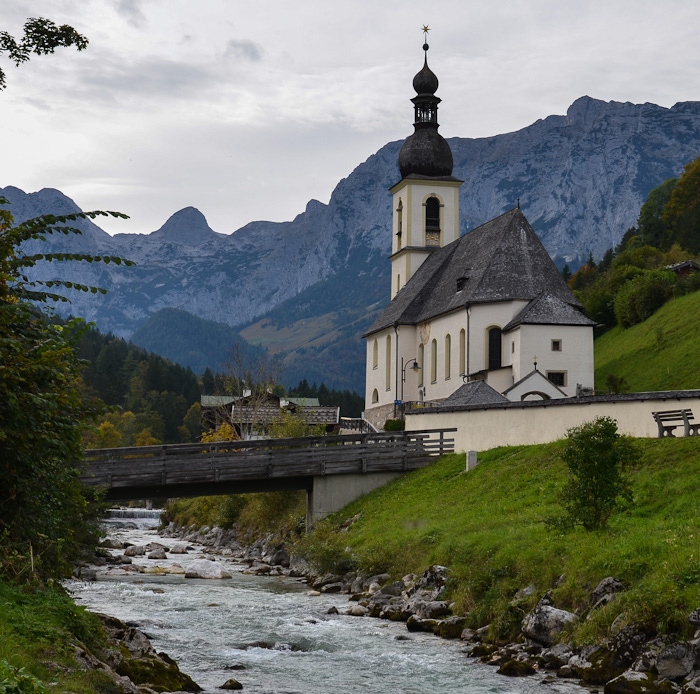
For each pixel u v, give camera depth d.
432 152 108.44
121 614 30.11
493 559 29.25
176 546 58.12
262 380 106.50
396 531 40.59
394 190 112.00
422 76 109.38
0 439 17.25
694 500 29.25
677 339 92.50
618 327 110.62
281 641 25.58
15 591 17.52
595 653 21.34
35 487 19.56
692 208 152.25
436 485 48.28
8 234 18.47
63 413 19.00
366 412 102.25
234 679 20.72
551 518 30.52
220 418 101.69
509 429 50.50
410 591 31.50
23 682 10.95
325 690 20.25
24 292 19.00
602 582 23.81
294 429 70.31
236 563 50.88
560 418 46.53
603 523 28.92
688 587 21.16
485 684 20.78
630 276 119.06
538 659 22.47
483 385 66.62
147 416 181.88
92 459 50.34
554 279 80.38
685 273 118.50
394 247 112.00
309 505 53.88
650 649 20.19
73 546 22.94
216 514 70.31
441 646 24.94
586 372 74.25
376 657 23.55
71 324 19.45
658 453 35.59
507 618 25.09
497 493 40.75
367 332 102.69
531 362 73.75
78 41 24.31
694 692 18.11
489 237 86.50
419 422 60.19
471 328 79.19
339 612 30.98
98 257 19.16
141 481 50.53
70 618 17.45
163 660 20.97
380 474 54.06
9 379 17.08
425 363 90.50
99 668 15.61
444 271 94.31
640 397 41.31
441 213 107.81
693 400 38.72
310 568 42.44
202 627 27.84
